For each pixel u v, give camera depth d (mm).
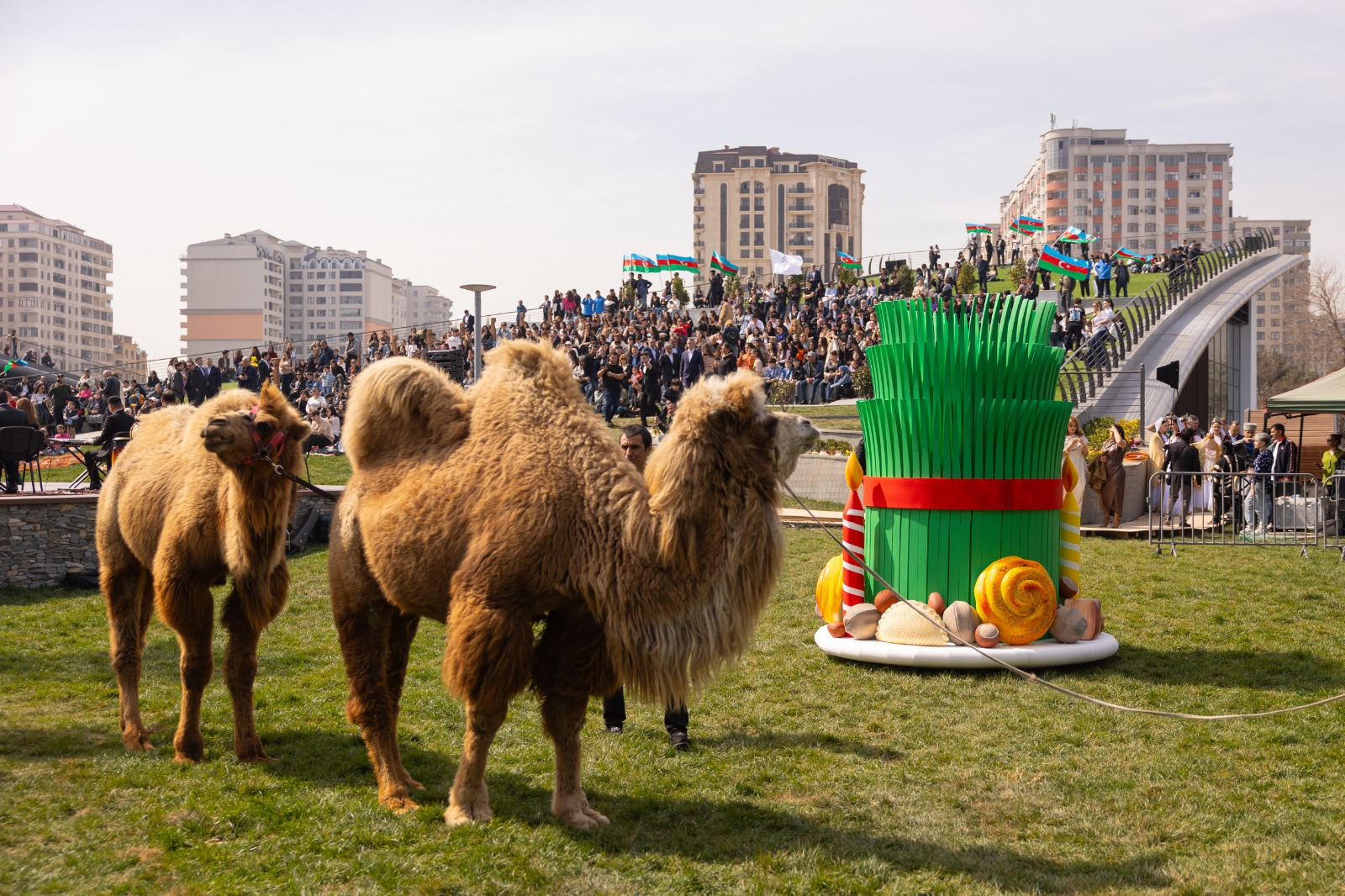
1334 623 11188
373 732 6324
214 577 7297
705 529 5648
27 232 160500
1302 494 18609
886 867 5453
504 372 6328
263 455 6691
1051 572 10078
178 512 7000
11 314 160750
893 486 10023
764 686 9180
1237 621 11305
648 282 47094
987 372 9758
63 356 66500
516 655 5672
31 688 8953
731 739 7715
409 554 5934
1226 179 172375
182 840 5617
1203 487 19109
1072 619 9766
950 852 5656
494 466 5879
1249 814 6160
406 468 6191
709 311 42625
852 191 160500
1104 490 18938
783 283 46344
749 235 154500
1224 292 44719
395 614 6605
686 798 6457
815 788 6672
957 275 45656
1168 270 48438
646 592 5582
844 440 23844
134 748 7270
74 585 15367
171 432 7910
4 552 15070
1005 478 9789
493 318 42344
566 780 6078
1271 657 9859
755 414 5684
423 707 8375
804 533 18000
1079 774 6867
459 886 5137
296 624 11844
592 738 7691
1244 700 8578
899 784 6719
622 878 5309
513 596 5684
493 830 5777
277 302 160375
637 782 6773
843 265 53281
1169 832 5918
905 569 9961
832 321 38000
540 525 5648
